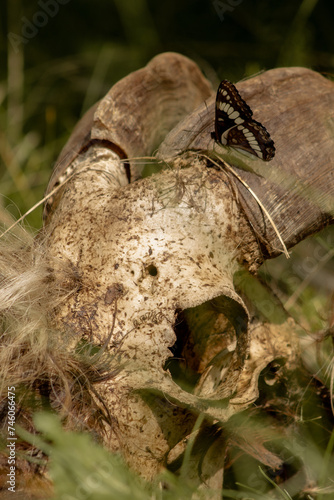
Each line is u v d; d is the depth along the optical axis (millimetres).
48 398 2020
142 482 2008
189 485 2123
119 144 2734
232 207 2271
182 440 2133
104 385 1990
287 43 4840
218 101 2270
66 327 2062
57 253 2262
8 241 2527
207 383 2223
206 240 2197
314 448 2477
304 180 2404
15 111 5074
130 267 2105
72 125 5117
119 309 2061
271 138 2424
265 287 2547
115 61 5371
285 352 2457
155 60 3141
